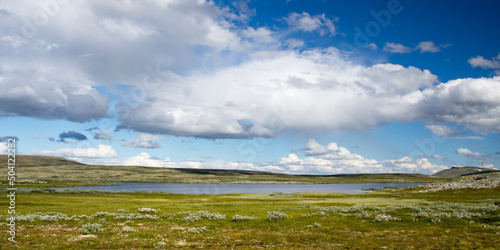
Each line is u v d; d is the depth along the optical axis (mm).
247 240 24062
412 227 29641
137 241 22734
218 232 27375
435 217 34219
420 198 73125
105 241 22500
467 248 21141
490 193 84188
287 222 32750
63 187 144875
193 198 79938
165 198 78312
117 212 39531
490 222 30781
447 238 24406
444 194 88438
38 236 23391
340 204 55438
